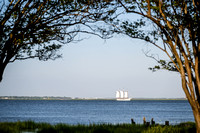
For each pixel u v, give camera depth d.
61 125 47.62
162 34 30.97
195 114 29.28
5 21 25.81
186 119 145.75
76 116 172.25
